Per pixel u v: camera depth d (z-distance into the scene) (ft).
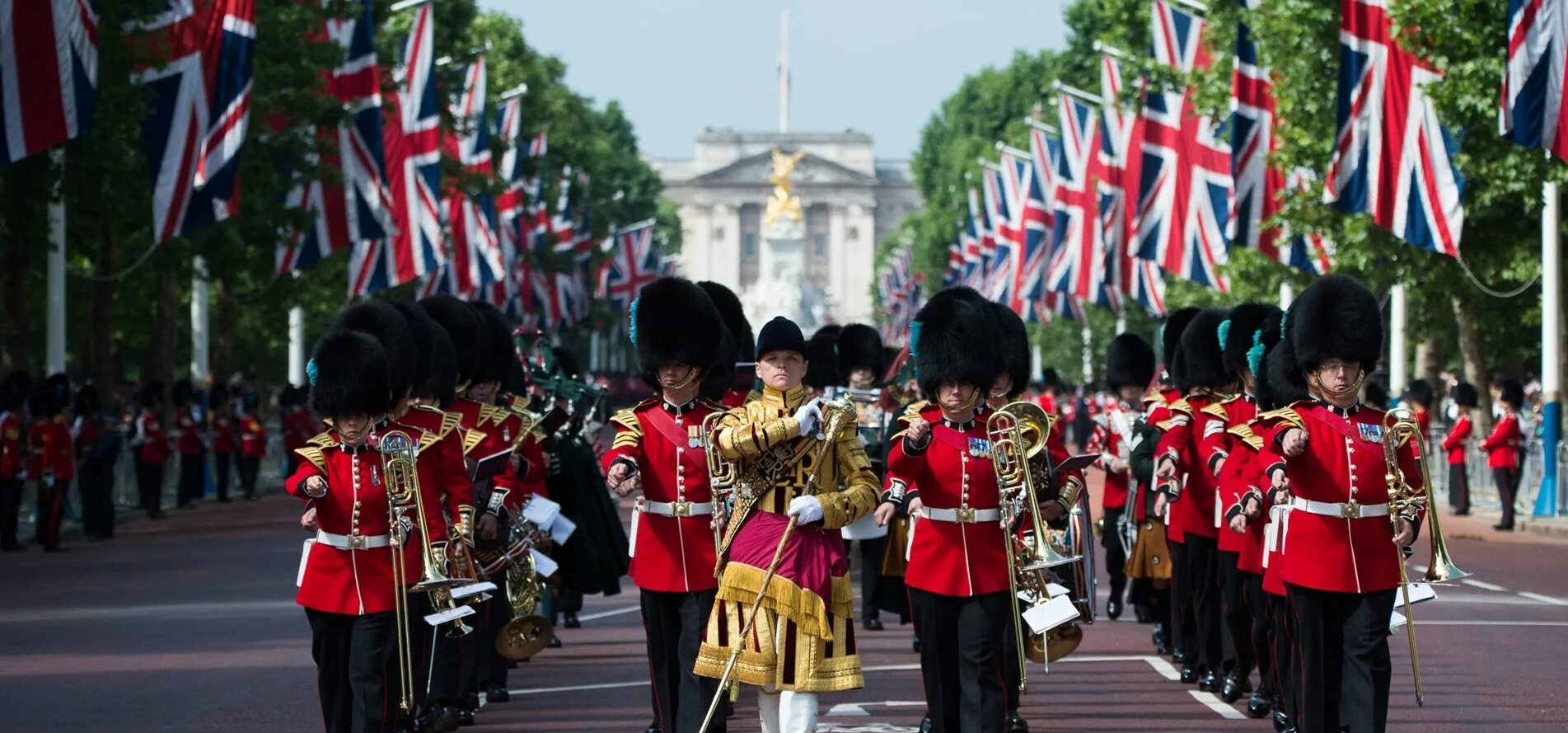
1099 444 197.16
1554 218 333.01
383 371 114.73
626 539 169.58
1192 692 154.81
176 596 232.12
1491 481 394.73
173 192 308.81
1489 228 346.13
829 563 112.27
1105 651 180.04
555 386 168.76
